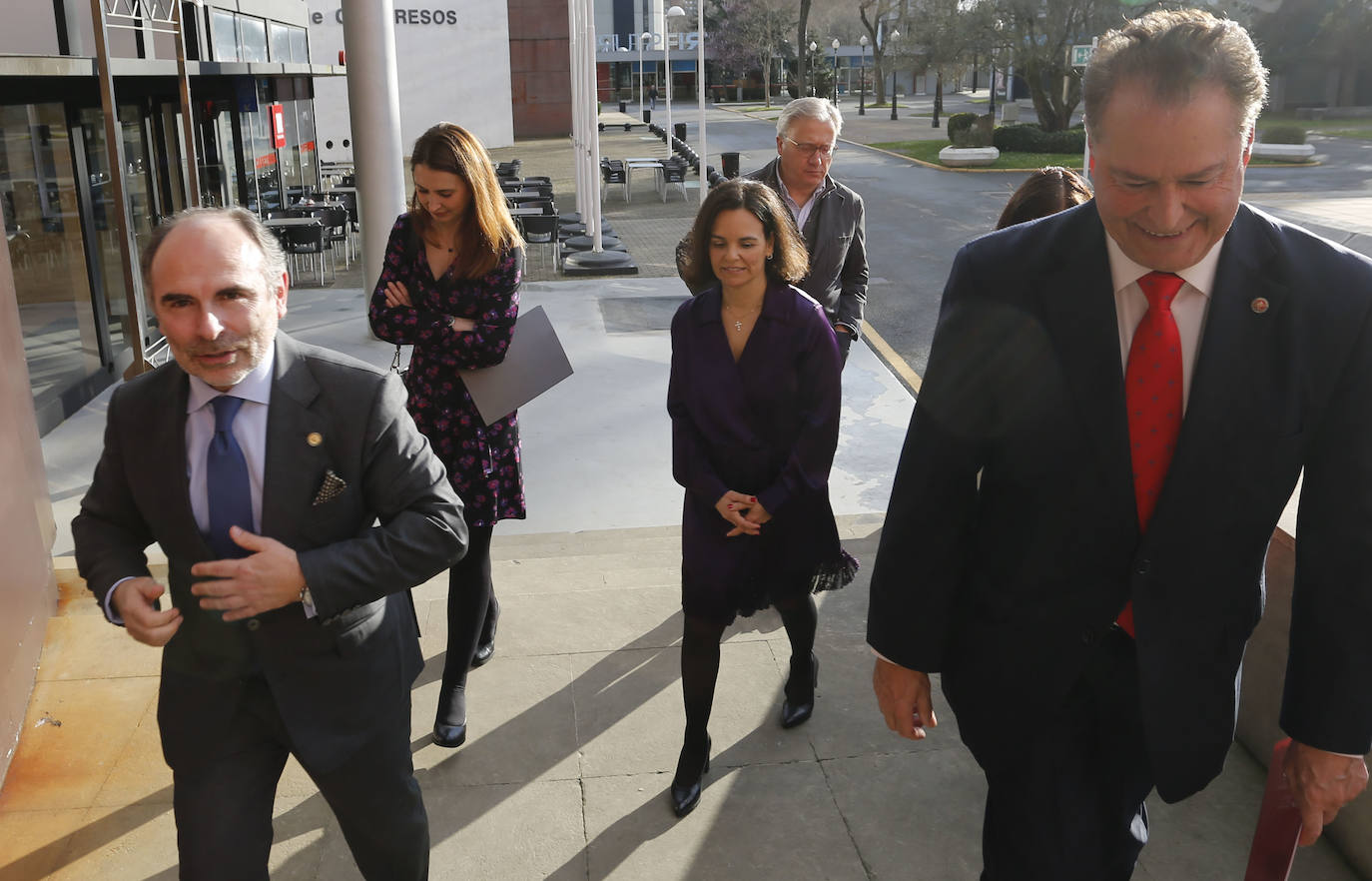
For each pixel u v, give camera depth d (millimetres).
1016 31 33469
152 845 2693
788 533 2854
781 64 76938
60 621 3793
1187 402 1555
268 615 1808
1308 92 42062
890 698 1898
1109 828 1821
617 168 24688
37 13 7789
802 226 4254
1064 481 1634
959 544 1774
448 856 2650
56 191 8586
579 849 2670
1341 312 1514
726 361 2779
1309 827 1645
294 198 18781
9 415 3553
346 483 1823
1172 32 1330
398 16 35188
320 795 2893
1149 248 1432
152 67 9047
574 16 21094
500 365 3176
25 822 2781
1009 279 1639
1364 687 1545
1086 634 1685
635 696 3357
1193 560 1589
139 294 10477
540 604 3996
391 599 2018
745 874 2580
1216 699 1674
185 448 1771
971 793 2869
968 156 29469
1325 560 1555
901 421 8227
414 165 3041
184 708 1854
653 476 7035
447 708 3119
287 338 1851
